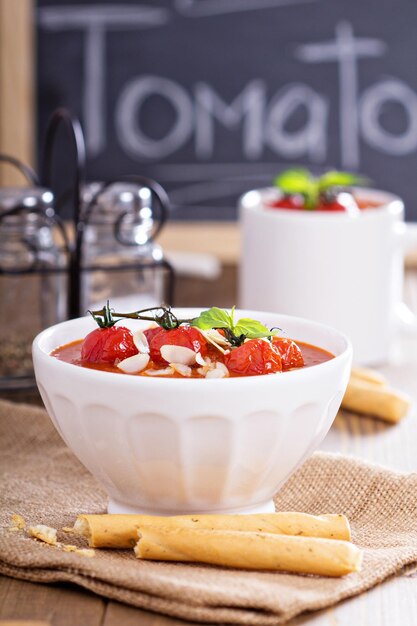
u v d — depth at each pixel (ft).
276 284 3.67
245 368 2.54
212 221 5.44
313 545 2.51
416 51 5.31
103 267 3.44
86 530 2.61
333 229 3.60
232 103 5.35
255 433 2.51
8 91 5.23
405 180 5.40
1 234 3.37
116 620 2.43
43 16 5.28
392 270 3.71
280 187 3.76
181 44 5.31
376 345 3.70
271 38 5.30
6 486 2.86
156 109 5.36
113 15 5.29
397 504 2.78
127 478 2.58
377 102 5.34
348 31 5.30
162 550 2.52
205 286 4.38
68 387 2.52
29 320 3.40
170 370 2.55
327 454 2.91
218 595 2.41
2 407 3.16
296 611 2.41
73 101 5.35
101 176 5.39
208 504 2.60
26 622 2.41
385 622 2.43
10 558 2.53
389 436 3.23
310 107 5.35
